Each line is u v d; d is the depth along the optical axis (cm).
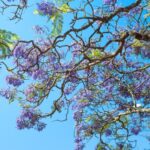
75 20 927
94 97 1390
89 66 1085
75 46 1204
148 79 1382
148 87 1384
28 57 1125
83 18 931
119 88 1377
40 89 1204
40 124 1269
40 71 1167
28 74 1174
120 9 930
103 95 1390
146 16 1080
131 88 1373
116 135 1366
